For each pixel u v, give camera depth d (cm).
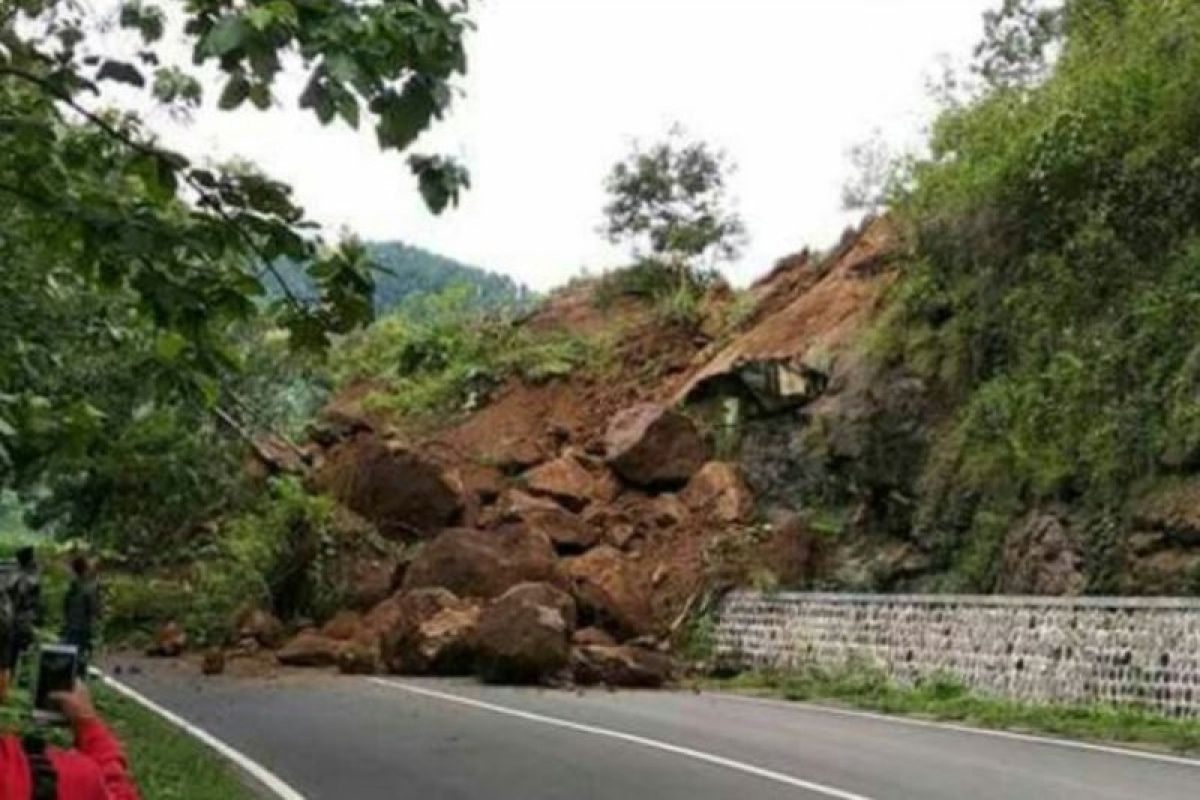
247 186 705
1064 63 2530
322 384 3744
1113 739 1568
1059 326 2239
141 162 701
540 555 2745
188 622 2917
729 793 1173
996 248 2414
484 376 3788
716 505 2900
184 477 1050
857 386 2700
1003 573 2172
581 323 4050
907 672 2147
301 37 540
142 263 703
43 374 877
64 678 371
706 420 3141
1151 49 2267
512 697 2042
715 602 2612
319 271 720
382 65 546
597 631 2562
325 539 2984
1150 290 2088
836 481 2725
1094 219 2205
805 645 2378
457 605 2528
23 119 723
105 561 3198
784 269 3734
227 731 1605
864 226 3494
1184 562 1858
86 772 341
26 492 1055
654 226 4106
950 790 1179
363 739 1534
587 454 3322
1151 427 1983
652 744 1483
